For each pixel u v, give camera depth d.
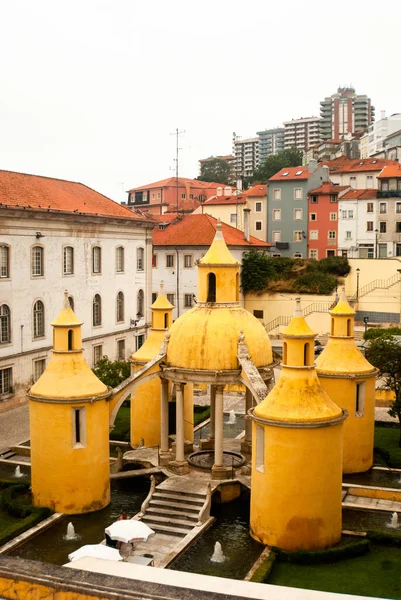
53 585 11.12
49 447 28.23
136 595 10.60
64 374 28.81
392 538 25.23
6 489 30.62
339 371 33.19
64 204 55.09
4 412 46.50
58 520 27.77
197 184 138.88
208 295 31.89
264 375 31.39
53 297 52.22
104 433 29.30
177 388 31.19
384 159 101.94
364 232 85.75
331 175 97.50
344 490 30.31
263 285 77.50
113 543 24.34
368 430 33.59
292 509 24.48
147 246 66.25
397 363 37.59
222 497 29.88
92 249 57.47
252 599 10.39
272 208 91.56
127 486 32.56
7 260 47.22
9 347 47.41
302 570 23.28
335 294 74.38
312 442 24.42
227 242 75.31
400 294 72.12
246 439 33.78
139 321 65.25
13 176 54.69
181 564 23.92
